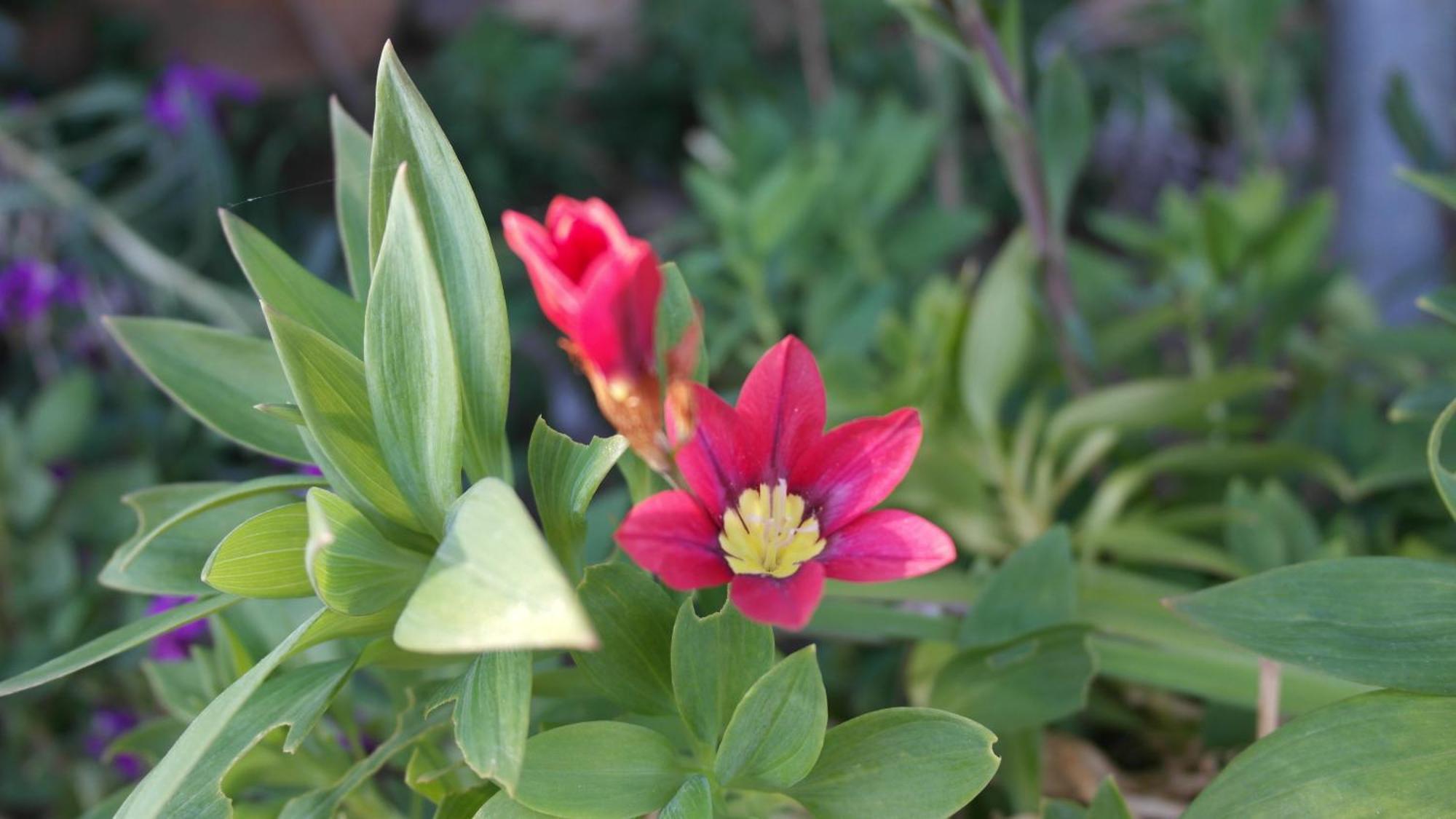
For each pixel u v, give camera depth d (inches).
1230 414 24.3
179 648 23.6
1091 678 15.4
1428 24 27.7
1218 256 22.5
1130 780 17.9
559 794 13.2
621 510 17.1
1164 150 46.6
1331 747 13.3
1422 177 15.7
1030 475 21.9
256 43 50.9
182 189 38.5
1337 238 29.6
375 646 14.1
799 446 13.5
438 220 13.9
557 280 12.4
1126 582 18.4
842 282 28.0
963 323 20.0
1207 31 27.3
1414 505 20.9
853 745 13.6
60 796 27.1
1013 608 16.2
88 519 30.5
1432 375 23.5
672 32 57.3
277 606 16.3
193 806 13.6
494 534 11.9
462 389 14.0
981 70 18.6
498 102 53.1
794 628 12.5
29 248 34.0
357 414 13.9
